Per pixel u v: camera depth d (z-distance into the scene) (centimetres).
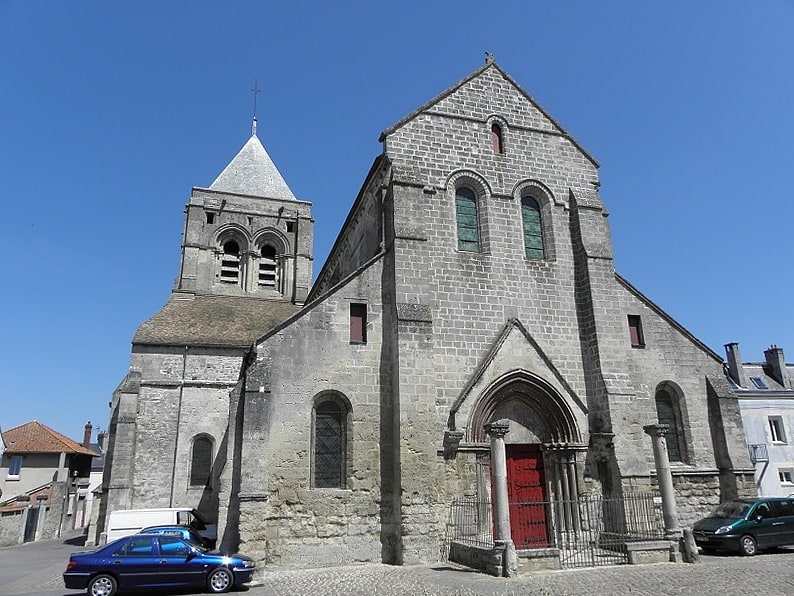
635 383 2067
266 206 4550
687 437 2072
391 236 1966
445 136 2130
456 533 1706
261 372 1725
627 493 1858
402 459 1711
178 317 3566
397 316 1842
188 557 1404
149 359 3166
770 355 4084
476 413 1830
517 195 2164
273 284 4425
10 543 3225
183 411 3117
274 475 1670
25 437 4806
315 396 1775
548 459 1900
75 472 5075
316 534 1661
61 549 2962
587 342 2067
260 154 5028
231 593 1360
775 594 1172
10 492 4553
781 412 3750
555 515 1842
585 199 2214
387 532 1716
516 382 1902
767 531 1802
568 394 1927
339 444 1778
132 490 2936
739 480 2031
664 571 1463
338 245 2909
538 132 2266
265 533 1609
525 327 2020
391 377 1858
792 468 3644
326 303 1859
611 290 2097
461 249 2064
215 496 2891
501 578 1388
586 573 1450
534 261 2102
